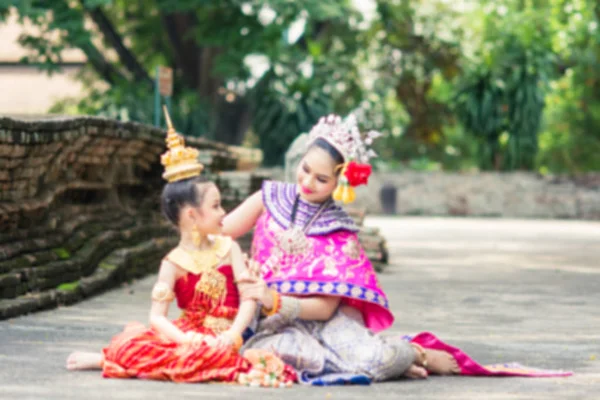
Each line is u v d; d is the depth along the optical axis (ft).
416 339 21.36
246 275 19.36
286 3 95.35
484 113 122.31
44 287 31.78
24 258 31.35
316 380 19.48
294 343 19.93
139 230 44.83
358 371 19.94
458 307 34.99
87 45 99.76
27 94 144.87
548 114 161.07
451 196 122.93
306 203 20.77
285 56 114.11
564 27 131.23
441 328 29.60
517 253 62.59
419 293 39.45
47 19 87.61
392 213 123.54
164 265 19.71
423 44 131.44
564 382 20.63
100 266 37.88
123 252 39.91
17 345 23.89
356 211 53.26
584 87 154.81
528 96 121.60
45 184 35.01
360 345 20.07
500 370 21.31
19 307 28.89
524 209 121.70
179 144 19.90
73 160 38.47
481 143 126.11
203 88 116.57
